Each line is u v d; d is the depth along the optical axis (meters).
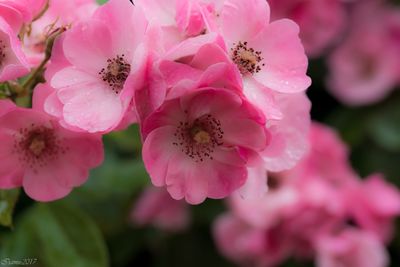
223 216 0.60
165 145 0.39
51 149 0.42
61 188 0.42
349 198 0.58
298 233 0.57
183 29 0.38
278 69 0.40
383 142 0.67
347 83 0.70
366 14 0.72
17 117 0.40
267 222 0.56
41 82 0.41
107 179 0.55
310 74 0.70
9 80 0.39
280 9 0.65
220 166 0.40
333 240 0.57
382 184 0.60
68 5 0.43
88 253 0.50
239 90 0.38
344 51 0.71
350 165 0.67
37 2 0.41
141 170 0.56
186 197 0.40
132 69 0.36
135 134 0.52
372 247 0.58
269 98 0.40
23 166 0.42
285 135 0.42
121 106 0.38
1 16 0.39
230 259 0.62
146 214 0.60
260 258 0.59
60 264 0.50
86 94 0.39
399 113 0.68
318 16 0.67
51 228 0.50
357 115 0.69
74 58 0.39
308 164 0.58
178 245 0.63
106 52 0.39
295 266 0.61
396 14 0.71
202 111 0.38
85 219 0.50
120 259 0.61
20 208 0.52
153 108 0.37
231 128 0.39
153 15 0.39
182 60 0.38
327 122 0.69
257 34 0.40
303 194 0.56
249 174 0.42
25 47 0.42
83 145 0.41
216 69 0.37
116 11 0.39
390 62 0.70
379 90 0.69
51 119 0.40
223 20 0.39
